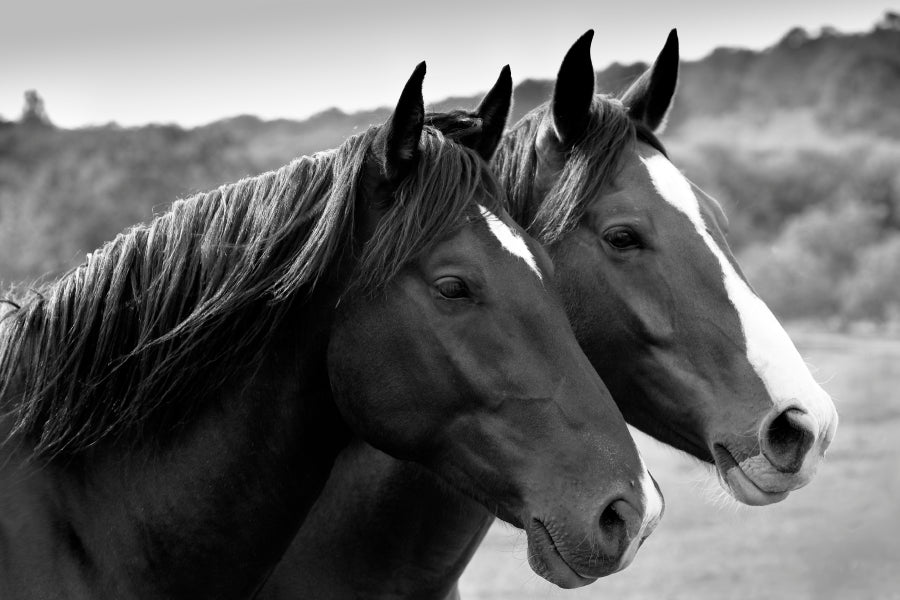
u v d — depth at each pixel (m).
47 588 3.40
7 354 3.64
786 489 3.93
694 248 4.20
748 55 90.31
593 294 4.29
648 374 4.24
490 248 3.46
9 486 3.49
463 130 3.84
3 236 23.95
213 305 3.52
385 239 3.44
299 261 3.49
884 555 11.62
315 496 3.81
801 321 36.62
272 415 3.63
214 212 3.70
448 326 3.42
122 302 3.62
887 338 30.45
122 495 3.58
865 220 41.31
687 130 69.00
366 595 4.46
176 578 3.61
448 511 4.34
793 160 48.53
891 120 70.00
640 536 3.33
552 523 3.31
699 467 4.47
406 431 3.51
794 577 11.02
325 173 3.65
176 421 3.59
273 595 4.42
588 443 3.35
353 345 3.49
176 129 31.61
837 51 85.12
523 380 3.39
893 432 17.89
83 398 3.54
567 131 4.46
